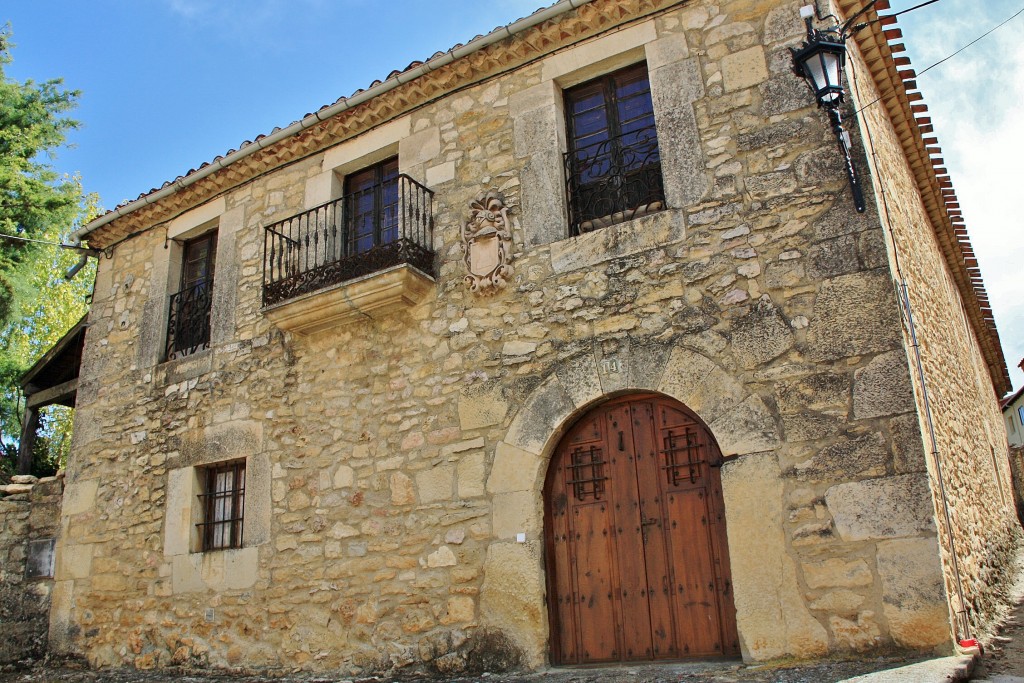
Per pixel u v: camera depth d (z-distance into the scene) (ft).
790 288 16.07
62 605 25.31
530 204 19.70
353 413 20.98
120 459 25.73
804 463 15.05
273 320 21.98
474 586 17.87
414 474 19.47
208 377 24.38
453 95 22.09
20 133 40.04
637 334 17.35
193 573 22.53
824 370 15.33
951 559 14.52
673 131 18.21
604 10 19.38
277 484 21.68
